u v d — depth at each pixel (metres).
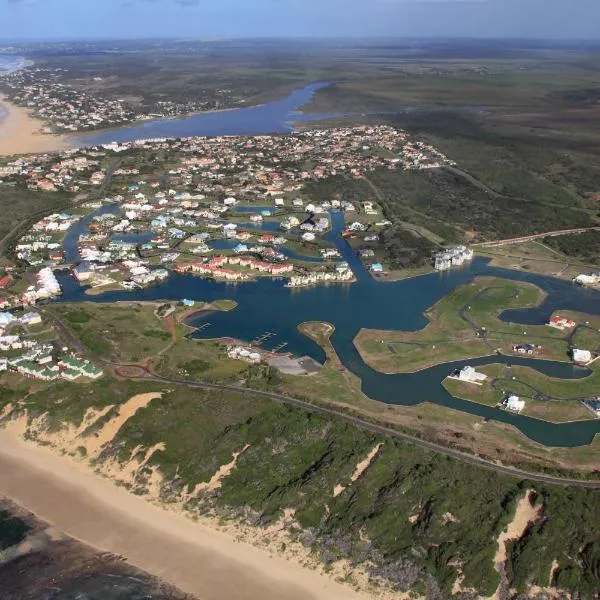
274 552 131.25
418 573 125.81
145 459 153.62
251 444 157.75
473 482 146.50
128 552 131.50
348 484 145.75
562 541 131.75
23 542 133.25
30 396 175.38
